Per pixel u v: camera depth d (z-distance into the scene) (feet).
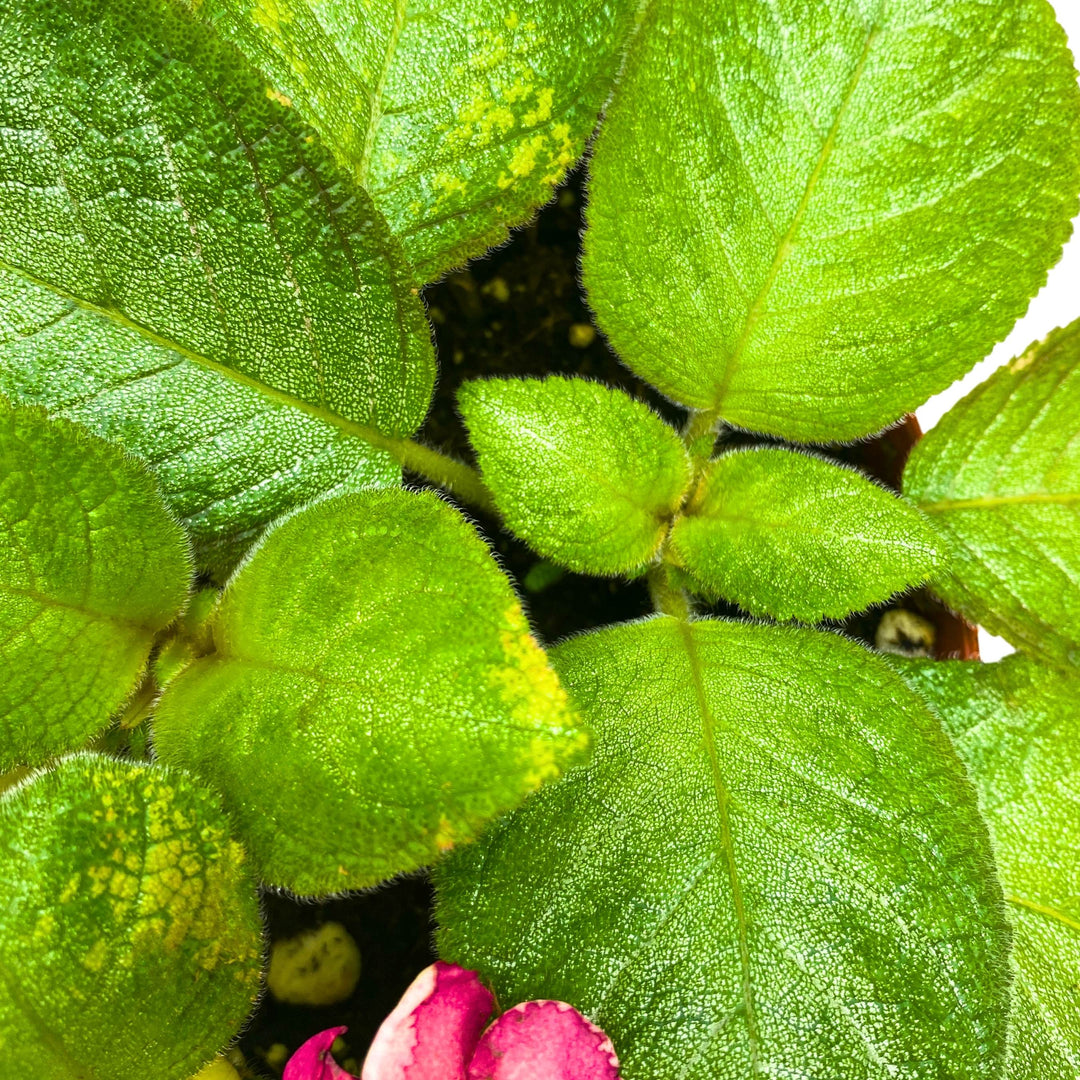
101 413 0.60
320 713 0.50
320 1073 0.50
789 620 0.73
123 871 0.50
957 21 0.63
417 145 0.67
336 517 0.55
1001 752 0.67
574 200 0.81
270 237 0.58
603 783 0.59
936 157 0.65
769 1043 0.56
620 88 0.63
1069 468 0.72
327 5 0.64
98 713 0.57
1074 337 0.69
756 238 0.67
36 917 0.49
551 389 0.65
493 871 0.58
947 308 0.68
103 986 0.49
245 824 0.51
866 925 0.58
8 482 0.52
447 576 0.51
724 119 0.65
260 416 0.63
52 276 0.57
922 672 0.69
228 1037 0.52
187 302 0.59
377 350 0.63
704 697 0.62
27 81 0.52
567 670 0.62
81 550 0.55
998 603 0.73
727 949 0.57
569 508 0.64
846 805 0.60
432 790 0.47
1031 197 0.66
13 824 0.50
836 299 0.68
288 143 0.55
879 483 0.73
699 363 0.72
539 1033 0.51
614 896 0.58
